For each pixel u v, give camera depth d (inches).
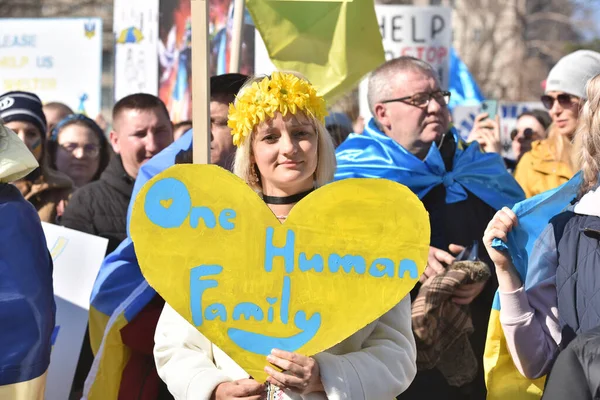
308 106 224.1
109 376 277.1
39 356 233.5
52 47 542.0
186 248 218.7
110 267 301.9
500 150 470.9
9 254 233.1
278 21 355.3
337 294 217.2
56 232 325.7
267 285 217.8
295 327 216.2
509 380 262.5
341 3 357.1
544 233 243.1
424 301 298.2
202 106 249.9
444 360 302.4
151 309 278.1
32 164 246.1
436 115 346.0
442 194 340.8
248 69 466.9
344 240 218.2
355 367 214.5
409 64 351.6
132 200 312.7
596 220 226.2
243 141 228.8
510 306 244.1
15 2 1505.9
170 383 221.9
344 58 358.3
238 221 219.5
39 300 234.2
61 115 519.2
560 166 458.6
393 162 343.3
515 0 1828.2
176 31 509.7
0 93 545.3
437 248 325.1
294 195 228.7
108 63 1501.0
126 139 403.2
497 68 1822.1
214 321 216.8
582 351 185.0
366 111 539.2
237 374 223.5
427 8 569.0
